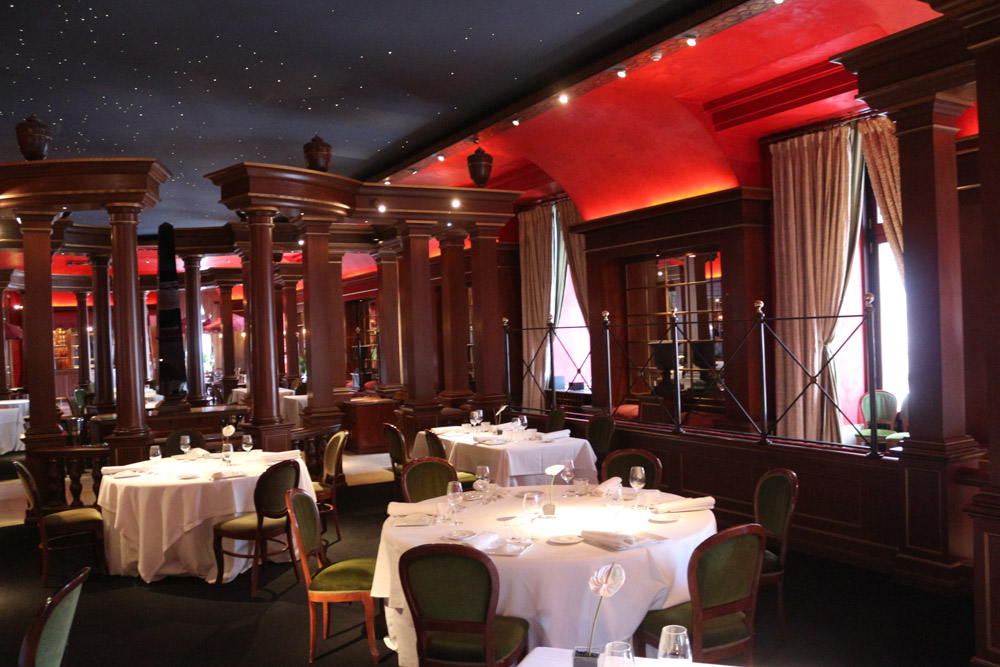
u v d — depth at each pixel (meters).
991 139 3.67
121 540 5.75
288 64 6.68
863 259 7.79
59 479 7.41
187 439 6.63
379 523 7.17
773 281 8.07
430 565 3.10
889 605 4.66
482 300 9.20
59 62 6.42
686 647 1.65
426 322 8.98
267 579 5.69
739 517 6.37
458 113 8.25
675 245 8.76
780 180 7.86
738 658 3.87
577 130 8.83
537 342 11.99
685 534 3.66
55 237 10.40
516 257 12.68
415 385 8.96
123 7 5.42
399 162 10.23
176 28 5.83
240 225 11.92
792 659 3.90
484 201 9.11
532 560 3.29
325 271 8.48
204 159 9.84
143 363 7.60
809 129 7.59
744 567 3.27
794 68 6.88
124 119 8.08
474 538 3.56
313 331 8.55
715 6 5.47
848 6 5.72
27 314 7.46
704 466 6.73
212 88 7.21
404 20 5.86
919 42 4.66
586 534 3.58
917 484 4.94
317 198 7.93
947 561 4.81
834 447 5.78
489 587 3.05
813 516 5.80
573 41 6.42
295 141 9.17
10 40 5.91
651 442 7.27
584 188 9.89
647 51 6.11
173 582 5.66
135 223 7.43
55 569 6.14
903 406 7.55
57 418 7.58
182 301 23.84
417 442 7.95
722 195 7.93
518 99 7.80
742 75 7.05
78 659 4.24
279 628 4.66
